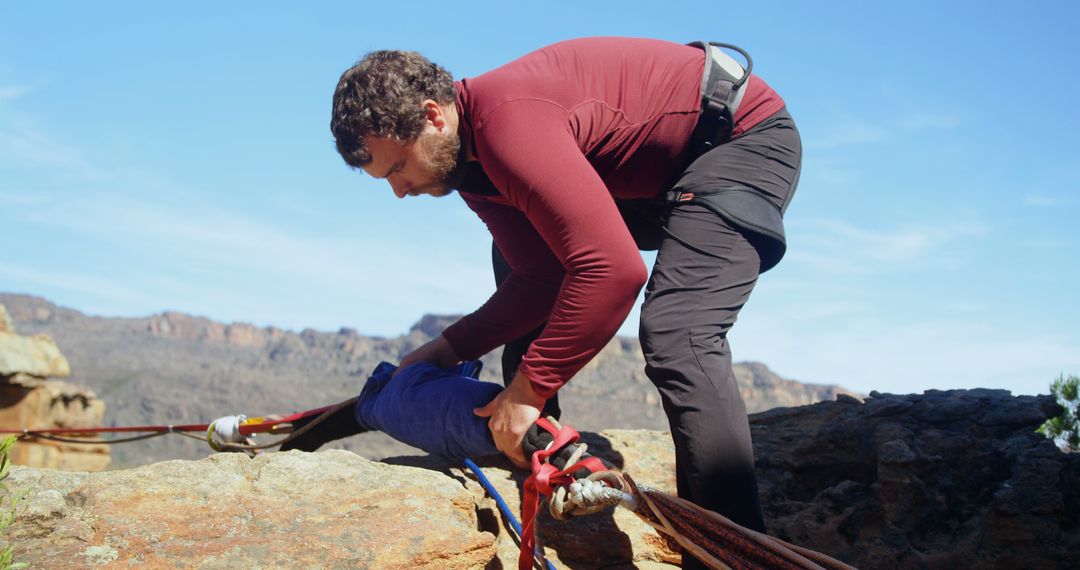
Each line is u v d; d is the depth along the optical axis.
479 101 2.52
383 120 2.48
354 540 2.43
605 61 2.66
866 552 3.41
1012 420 3.84
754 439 4.07
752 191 2.68
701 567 2.59
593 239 2.33
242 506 2.50
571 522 3.07
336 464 2.77
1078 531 3.35
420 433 3.01
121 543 2.29
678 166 2.79
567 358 2.42
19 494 2.32
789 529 3.51
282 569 2.30
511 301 3.23
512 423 2.53
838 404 4.27
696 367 2.49
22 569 2.13
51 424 36.97
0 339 35.44
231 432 3.56
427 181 2.65
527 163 2.38
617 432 4.01
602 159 2.68
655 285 2.63
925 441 3.74
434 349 3.30
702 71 2.74
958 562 3.34
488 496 3.08
